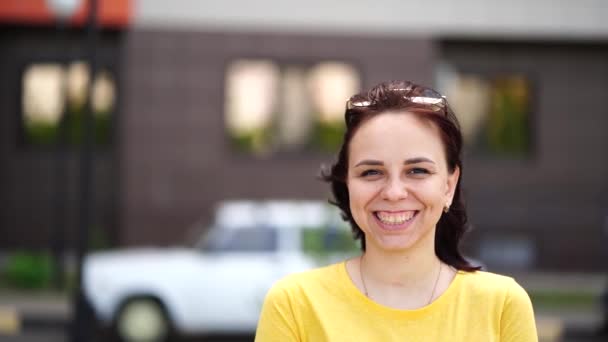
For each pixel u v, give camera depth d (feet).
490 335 6.69
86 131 28.35
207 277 31.83
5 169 50.03
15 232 49.67
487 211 50.44
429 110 6.77
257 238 32.22
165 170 49.16
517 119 51.57
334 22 49.80
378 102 6.86
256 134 49.98
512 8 50.14
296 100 50.08
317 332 6.82
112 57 49.75
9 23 49.14
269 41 49.60
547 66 51.47
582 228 50.39
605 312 35.86
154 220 48.98
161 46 49.03
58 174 49.78
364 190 6.80
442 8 49.90
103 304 31.76
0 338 34.76
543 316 38.55
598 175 51.11
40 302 40.01
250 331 32.12
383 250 6.88
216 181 49.42
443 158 6.86
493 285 6.84
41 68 50.37
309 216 32.42
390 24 49.88
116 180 49.88
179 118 49.19
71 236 49.49
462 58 51.49
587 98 51.29
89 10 28.73
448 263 7.17
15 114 50.24
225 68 49.49
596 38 50.24
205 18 49.37
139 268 31.91
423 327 6.70
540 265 50.06
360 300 6.79
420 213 6.79
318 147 50.21
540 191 50.96
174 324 31.83
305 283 6.97
